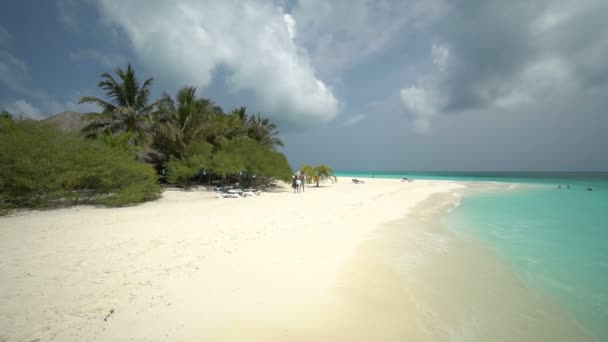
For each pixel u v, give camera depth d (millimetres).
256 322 3422
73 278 4523
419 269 5492
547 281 5074
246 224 8742
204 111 28672
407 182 41656
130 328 3221
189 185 22484
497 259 6203
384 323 3551
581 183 42719
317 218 10133
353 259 5828
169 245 6387
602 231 9078
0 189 10203
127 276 4645
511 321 3746
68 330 3148
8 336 2990
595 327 3654
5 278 4461
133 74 24188
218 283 4457
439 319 3721
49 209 11156
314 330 3322
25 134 11164
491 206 15352
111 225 8336
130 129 23422
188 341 3029
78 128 25172
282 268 5172
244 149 22062
